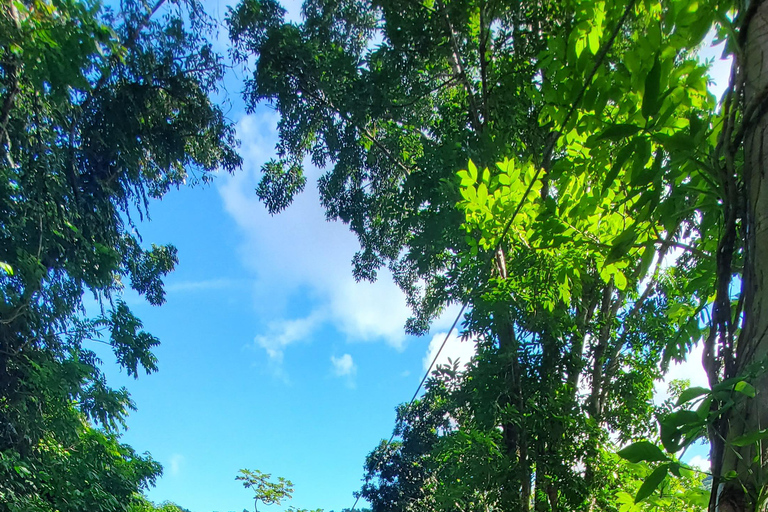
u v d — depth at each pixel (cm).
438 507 559
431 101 1064
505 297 507
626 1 240
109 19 893
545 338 558
